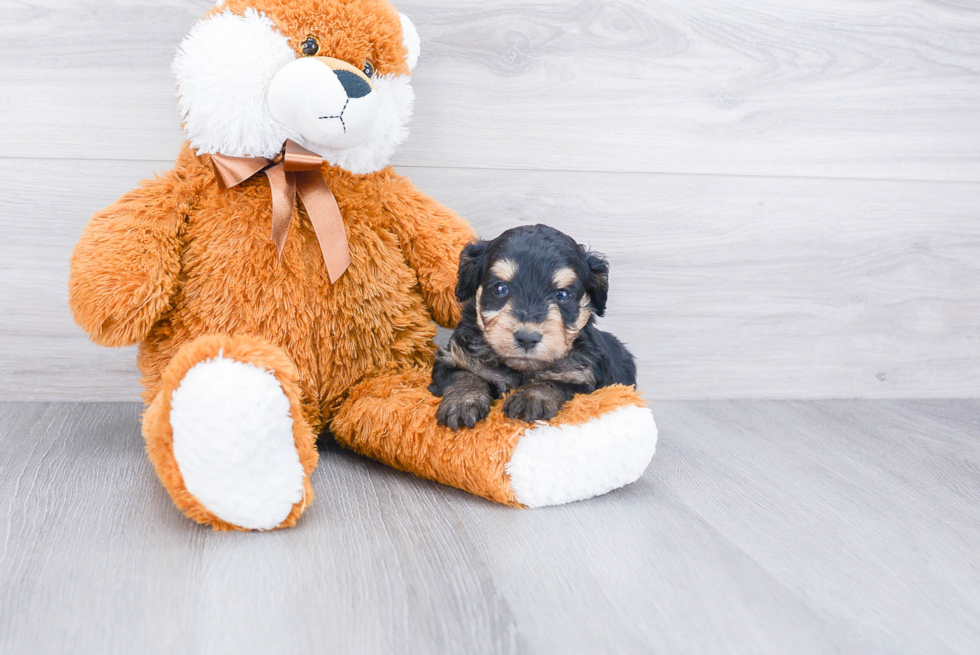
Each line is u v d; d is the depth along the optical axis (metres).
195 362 1.16
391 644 0.91
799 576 1.13
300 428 1.22
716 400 2.24
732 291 2.18
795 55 2.08
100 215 1.44
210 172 1.52
